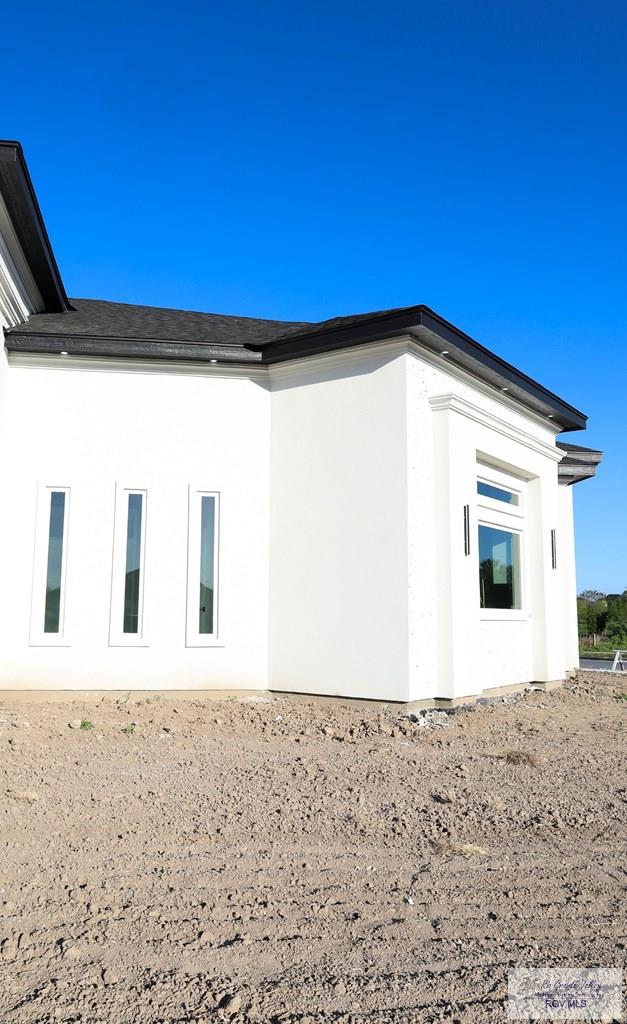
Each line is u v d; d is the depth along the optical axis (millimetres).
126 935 3930
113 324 12438
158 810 5852
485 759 8039
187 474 11250
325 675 10695
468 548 11117
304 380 11352
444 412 10797
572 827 5949
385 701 10188
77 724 8648
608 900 4605
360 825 5754
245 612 11219
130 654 10805
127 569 11008
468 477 11234
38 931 3922
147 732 8531
